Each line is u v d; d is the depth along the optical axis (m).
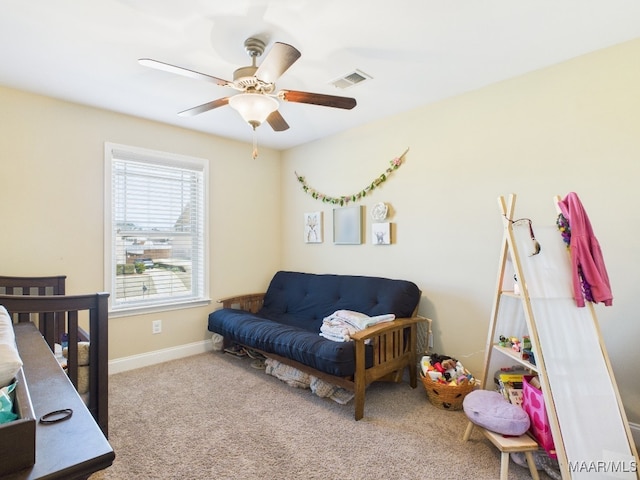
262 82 1.81
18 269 2.46
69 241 2.67
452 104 2.66
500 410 1.72
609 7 1.63
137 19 1.71
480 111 2.51
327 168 3.64
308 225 3.84
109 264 2.86
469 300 2.57
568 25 1.78
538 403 1.67
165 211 3.25
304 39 1.88
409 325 2.60
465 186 2.59
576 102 2.09
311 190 3.81
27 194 2.49
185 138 3.34
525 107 2.29
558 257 1.71
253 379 2.76
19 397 0.80
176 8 1.62
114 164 2.93
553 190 2.18
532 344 1.59
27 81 2.35
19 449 0.66
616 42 1.94
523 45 1.96
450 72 2.27
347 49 1.99
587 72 2.05
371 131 3.21
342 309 2.99
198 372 2.90
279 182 4.20
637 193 1.90
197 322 3.42
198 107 2.06
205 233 3.48
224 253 3.65
